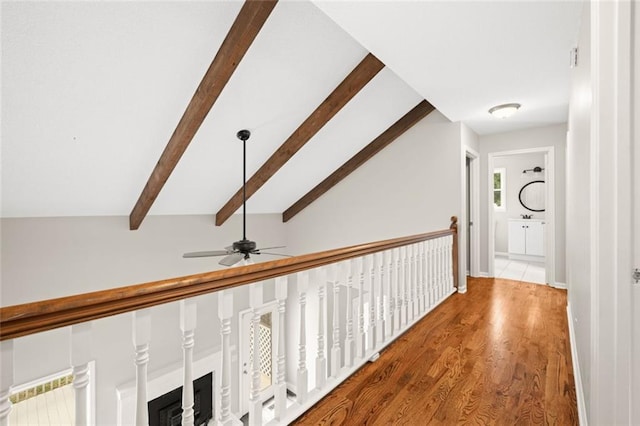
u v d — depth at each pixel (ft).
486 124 13.44
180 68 7.64
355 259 6.75
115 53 6.75
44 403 10.19
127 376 11.45
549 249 13.61
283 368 5.08
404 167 14.39
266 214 17.98
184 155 10.64
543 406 5.31
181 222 14.10
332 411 5.28
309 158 14.10
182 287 3.58
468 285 13.73
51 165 8.71
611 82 3.43
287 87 9.52
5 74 6.26
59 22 5.88
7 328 2.50
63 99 7.20
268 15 6.68
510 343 7.72
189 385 3.76
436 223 13.48
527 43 7.18
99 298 2.95
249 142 11.39
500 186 21.98
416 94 12.46
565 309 10.32
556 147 13.48
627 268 3.37
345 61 9.40
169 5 6.29
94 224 11.54
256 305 4.59
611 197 3.48
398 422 4.99
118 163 9.75
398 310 8.36
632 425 3.38
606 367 3.54
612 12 3.41
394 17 6.28
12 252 9.83
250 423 4.56
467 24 6.49
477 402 5.45
